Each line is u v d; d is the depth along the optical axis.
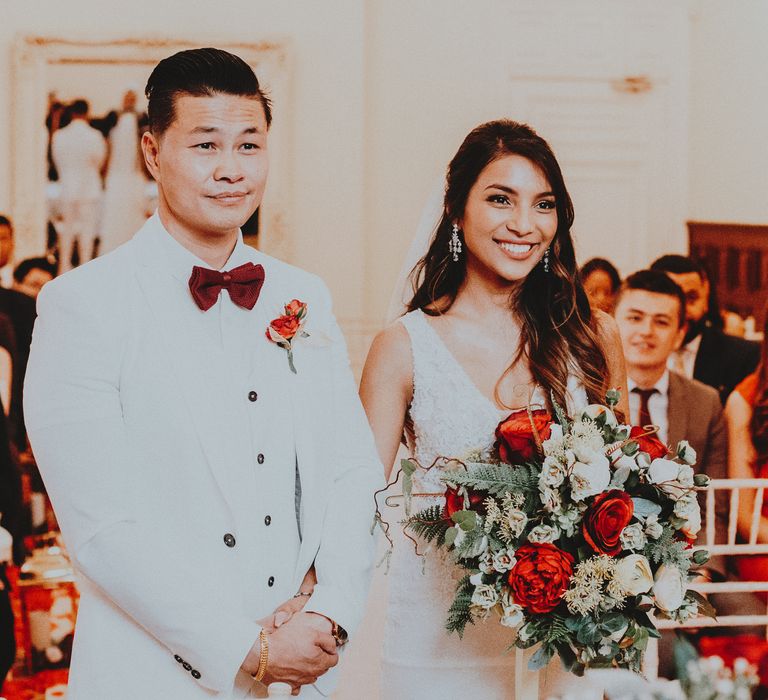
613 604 2.12
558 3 7.16
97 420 2.03
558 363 2.66
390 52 7.11
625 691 1.54
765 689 1.58
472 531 2.16
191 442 2.06
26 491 5.23
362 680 3.64
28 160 6.42
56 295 2.10
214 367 2.12
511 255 2.57
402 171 7.14
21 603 4.67
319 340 2.27
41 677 4.60
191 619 1.98
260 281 2.18
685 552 2.20
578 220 7.25
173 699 2.03
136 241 2.19
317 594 2.12
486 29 7.14
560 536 2.18
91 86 6.45
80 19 6.54
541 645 2.19
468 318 2.71
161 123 2.11
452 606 2.26
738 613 4.08
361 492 2.24
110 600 2.06
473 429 2.61
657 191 7.28
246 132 2.12
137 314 2.10
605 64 7.21
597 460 2.14
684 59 7.23
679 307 4.61
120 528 2.00
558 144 7.22
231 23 6.66
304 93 6.77
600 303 5.14
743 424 4.53
